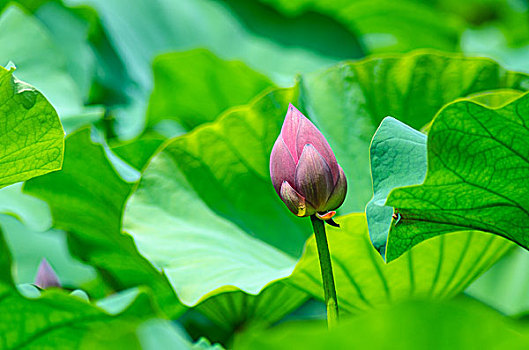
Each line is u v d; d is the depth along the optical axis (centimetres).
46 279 243
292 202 226
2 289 217
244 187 262
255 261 252
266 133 263
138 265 262
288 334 202
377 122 268
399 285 244
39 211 272
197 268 245
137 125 310
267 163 263
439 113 220
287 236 261
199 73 295
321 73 272
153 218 254
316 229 227
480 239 240
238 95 305
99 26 333
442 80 268
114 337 218
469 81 267
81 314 220
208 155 261
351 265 241
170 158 259
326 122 268
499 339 201
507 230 229
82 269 280
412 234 226
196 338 262
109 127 286
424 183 221
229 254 251
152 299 229
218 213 259
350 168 265
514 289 293
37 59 284
